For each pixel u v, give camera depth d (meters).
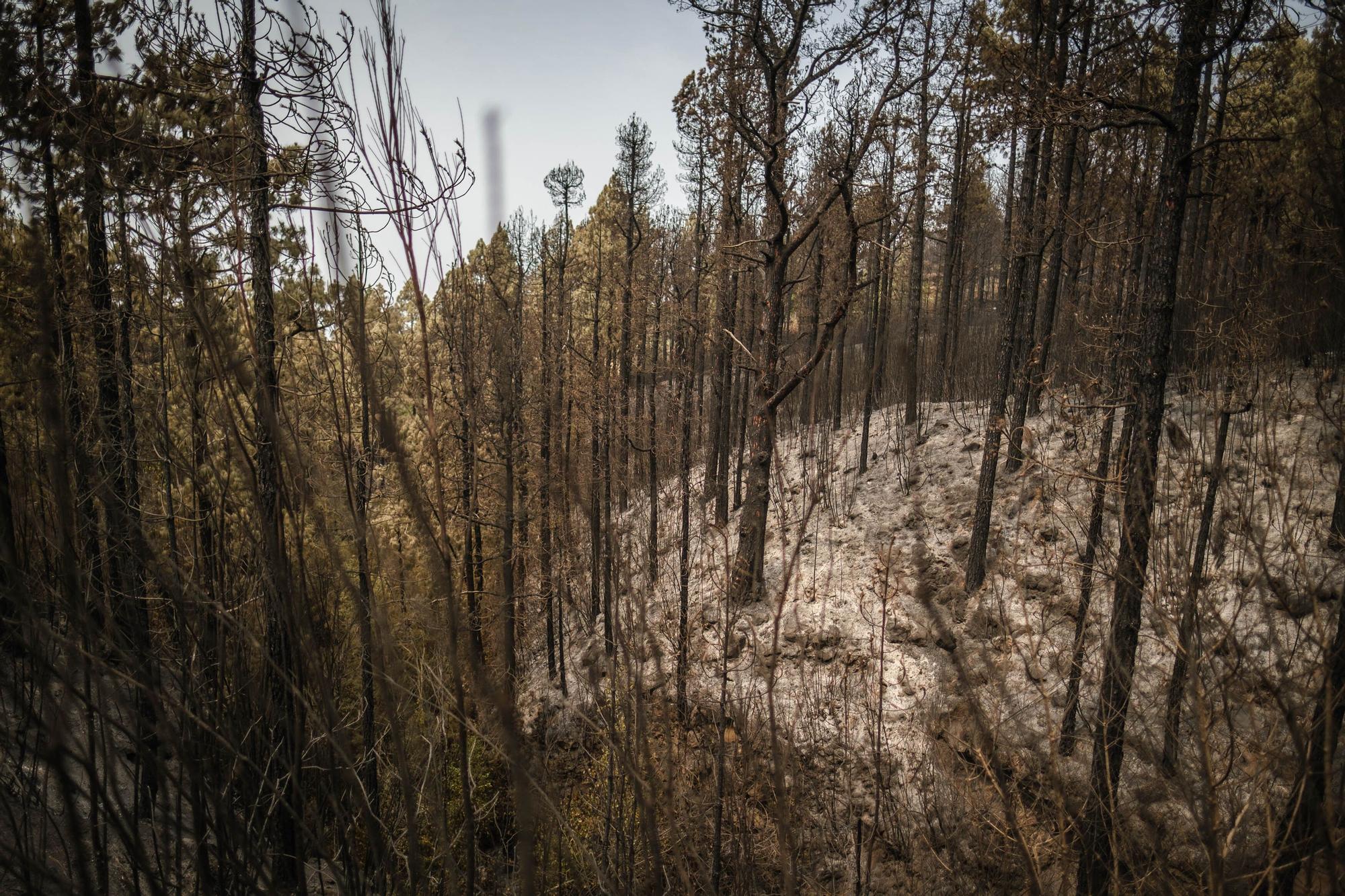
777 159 13.85
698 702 5.64
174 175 2.41
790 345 13.52
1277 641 3.40
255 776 2.52
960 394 20.83
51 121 2.49
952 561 12.18
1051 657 5.52
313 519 2.10
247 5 4.02
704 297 22.73
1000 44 12.12
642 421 16.38
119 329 4.26
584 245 27.83
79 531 2.50
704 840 4.72
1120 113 8.46
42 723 1.78
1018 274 13.00
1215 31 7.18
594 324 23.28
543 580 12.22
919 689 8.95
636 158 22.11
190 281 2.16
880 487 16.06
